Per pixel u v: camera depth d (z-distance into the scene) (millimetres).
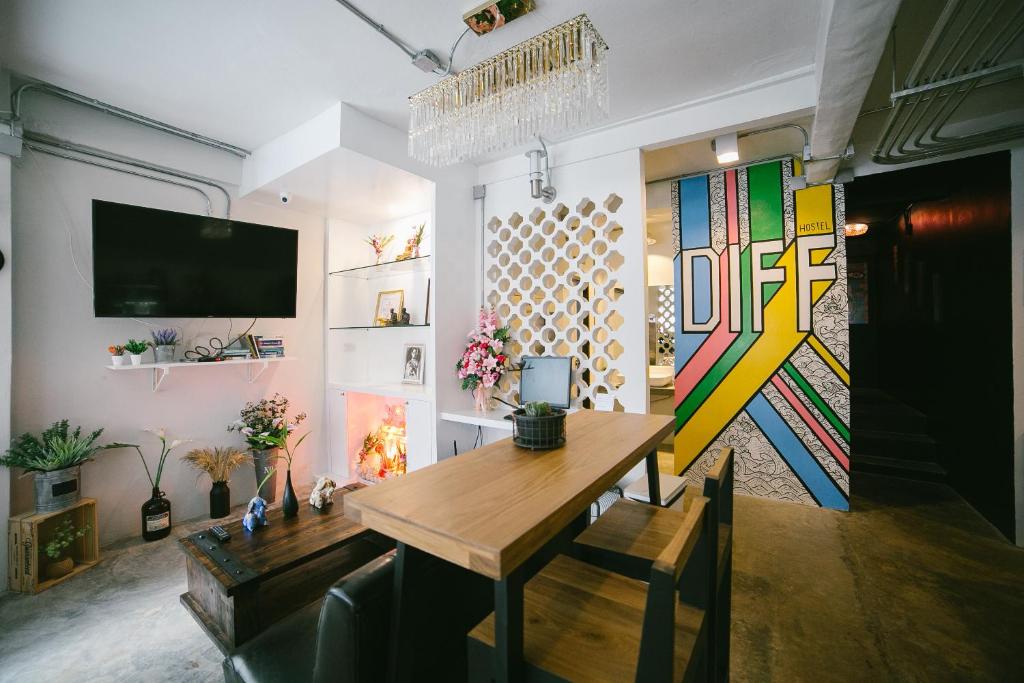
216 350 3350
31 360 2551
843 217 3178
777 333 3383
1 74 2334
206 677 1730
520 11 1901
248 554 1890
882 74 2408
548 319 3404
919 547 2666
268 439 3264
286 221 3828
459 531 811
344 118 2709
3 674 1737
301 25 2014
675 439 3732
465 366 3373
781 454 3379
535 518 874
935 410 3910
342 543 2029
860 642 1873
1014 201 2658
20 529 2270
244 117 2885
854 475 3998
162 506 2885
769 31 2092
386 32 2057
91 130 2748
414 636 974
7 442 2312
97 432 2629
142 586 2340
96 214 2594
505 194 3578
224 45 2156
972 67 1757
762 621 2021
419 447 3412
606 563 1326
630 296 3031
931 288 3934
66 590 2299
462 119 2119
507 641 827
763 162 3449
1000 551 2604
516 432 1451
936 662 1749
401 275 4094
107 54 2221
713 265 3586
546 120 2033
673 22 2020
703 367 3625
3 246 2303
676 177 3980
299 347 3898
